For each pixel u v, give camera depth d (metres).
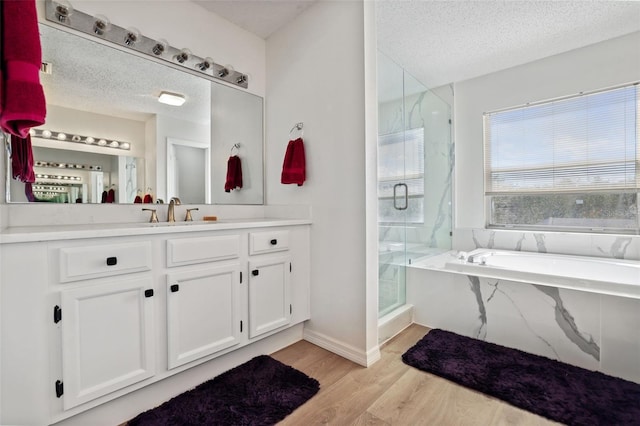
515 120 2.93
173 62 1.92
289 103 2.25
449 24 2.21
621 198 2.45
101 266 1.19
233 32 2.24
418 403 1.44
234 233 1.67
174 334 1.40
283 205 2.30
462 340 2.07
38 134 1.47
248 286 1.74
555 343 1.80
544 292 1.85
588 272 2.29
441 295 2.29
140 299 1.30
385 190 2.24
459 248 3.17
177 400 1.42
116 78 1.72
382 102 2.19
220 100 2.18
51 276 1.07
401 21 2.16
